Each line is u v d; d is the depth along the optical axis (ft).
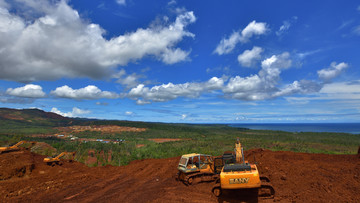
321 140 298.35
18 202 39.70
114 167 70.18
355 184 34.47
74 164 73.05
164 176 55.93
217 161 45.01
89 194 43.73
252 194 36.01
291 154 61.41
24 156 69.72
